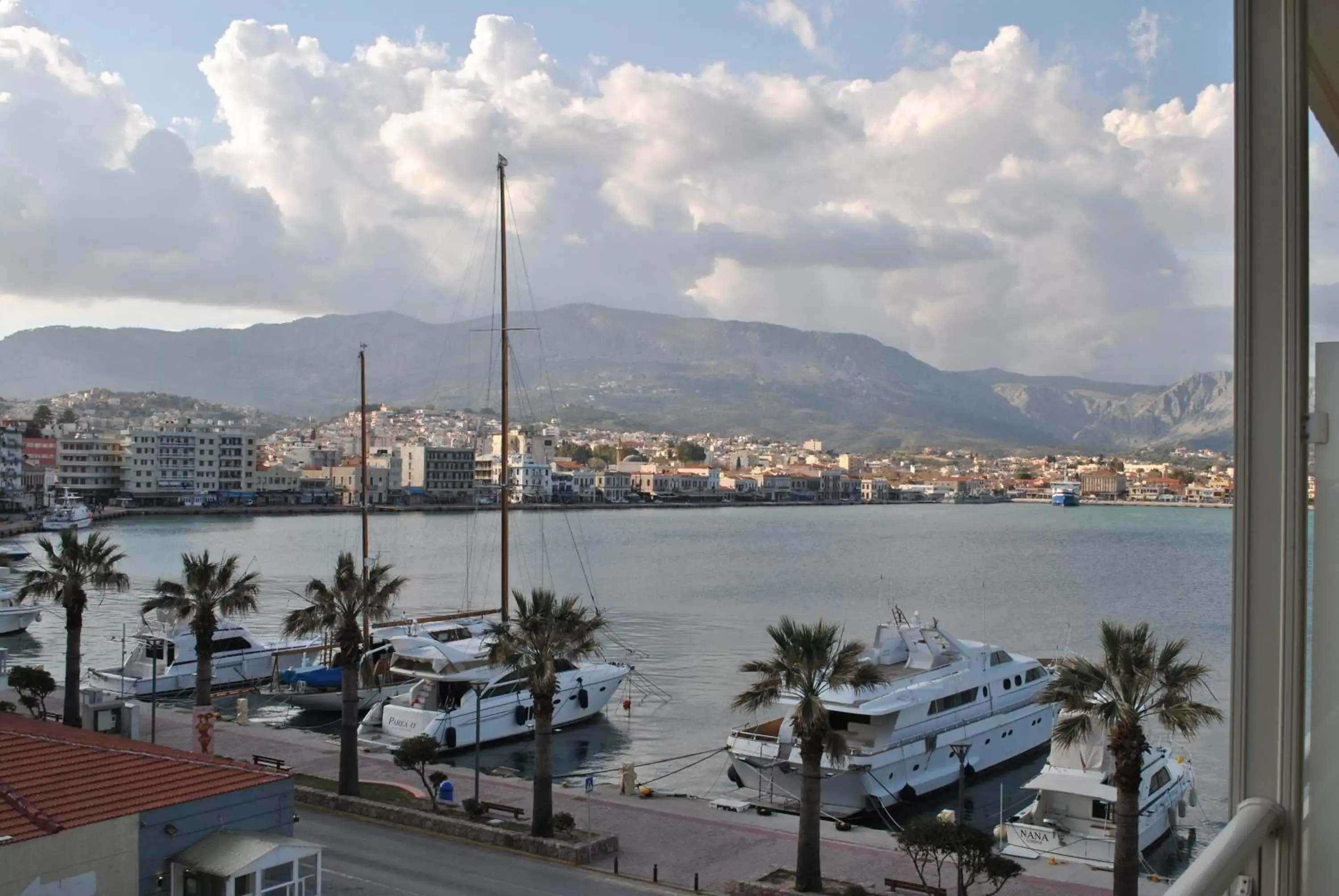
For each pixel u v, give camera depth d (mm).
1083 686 28219
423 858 33781
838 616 120375
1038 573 174125
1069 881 32438
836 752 31000
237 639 73562
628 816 39531
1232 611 4883
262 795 26531
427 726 55219
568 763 55344
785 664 31844
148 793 24922
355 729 40500
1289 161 4855
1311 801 4695
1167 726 27219
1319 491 4742
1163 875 37500
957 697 50000
